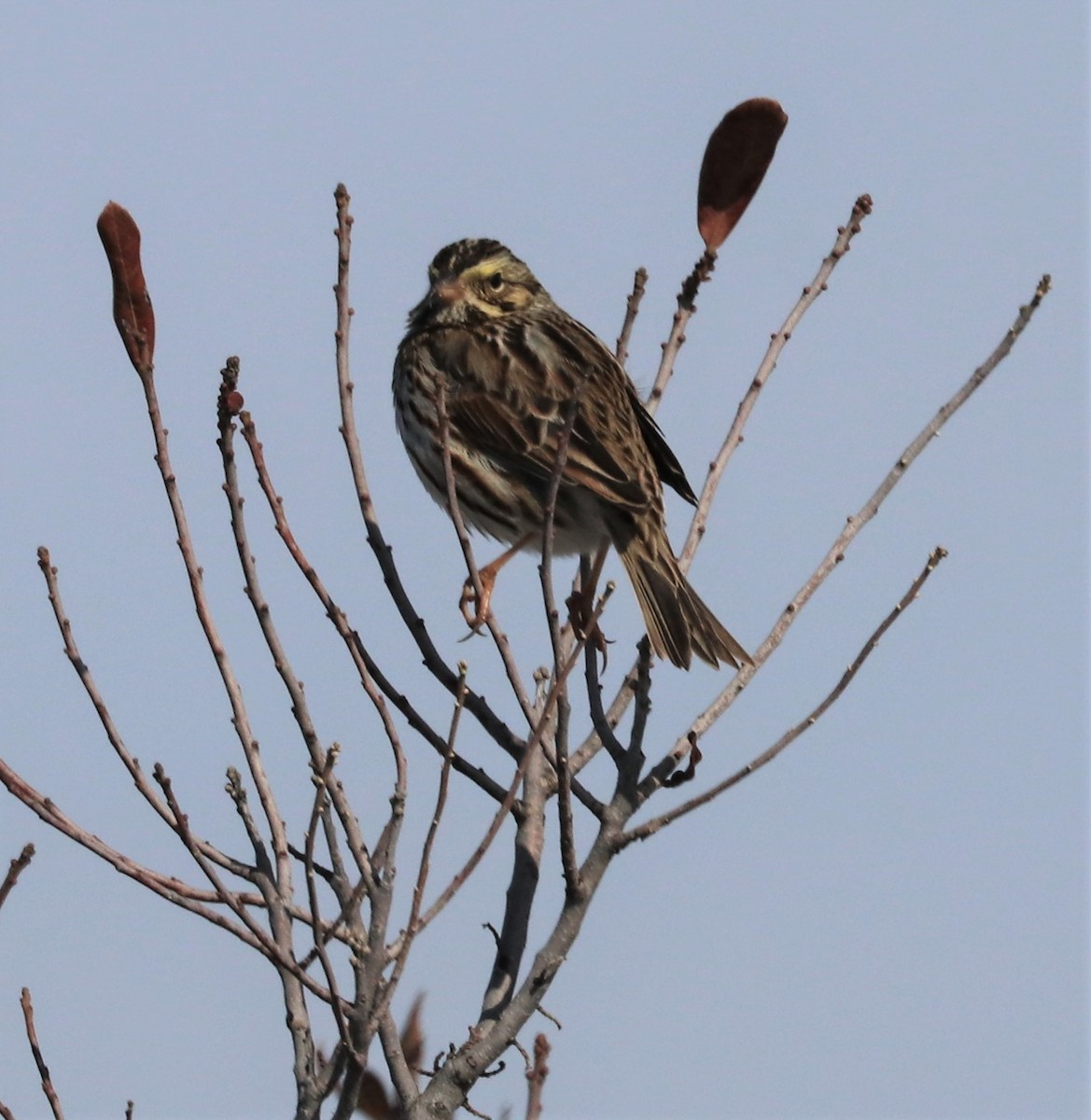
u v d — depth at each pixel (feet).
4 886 32.01
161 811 32.17
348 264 36.65
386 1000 30.12
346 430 36.47
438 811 30.30
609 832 35.09
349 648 33.24
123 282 33.88
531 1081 34.14
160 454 33.71
